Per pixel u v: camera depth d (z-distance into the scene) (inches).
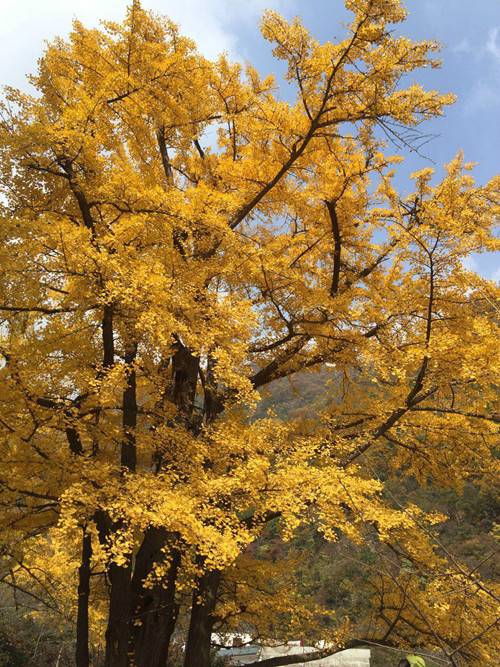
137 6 194.9
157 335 147.9
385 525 154.3
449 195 213.3
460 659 190.2
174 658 397.7
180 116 227.9
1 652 396.5
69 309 160.7
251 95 246.5
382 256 265.4
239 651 458.6
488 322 182.9
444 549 102.0
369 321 217.8
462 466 240.7
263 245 258.4
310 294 219.9
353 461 212.4
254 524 164.2
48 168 170.1
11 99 166.7
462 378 179.0
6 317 168.7
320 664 332.2
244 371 177.0
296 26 191.6
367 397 250.4
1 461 153.0
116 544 128.1
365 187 261.7
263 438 176.1
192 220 176.2
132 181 166.4
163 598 211.0
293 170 241.9
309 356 243.9
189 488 151.0
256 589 240.8
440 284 185.2
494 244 172.6
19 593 443.8
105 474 147.3
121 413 212.2
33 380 157.9
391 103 187.2
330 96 199.8
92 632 333.7
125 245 170.4
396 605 230.5
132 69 202.5
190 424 225.1
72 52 203.2
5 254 145.6
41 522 185.3
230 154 282.5
